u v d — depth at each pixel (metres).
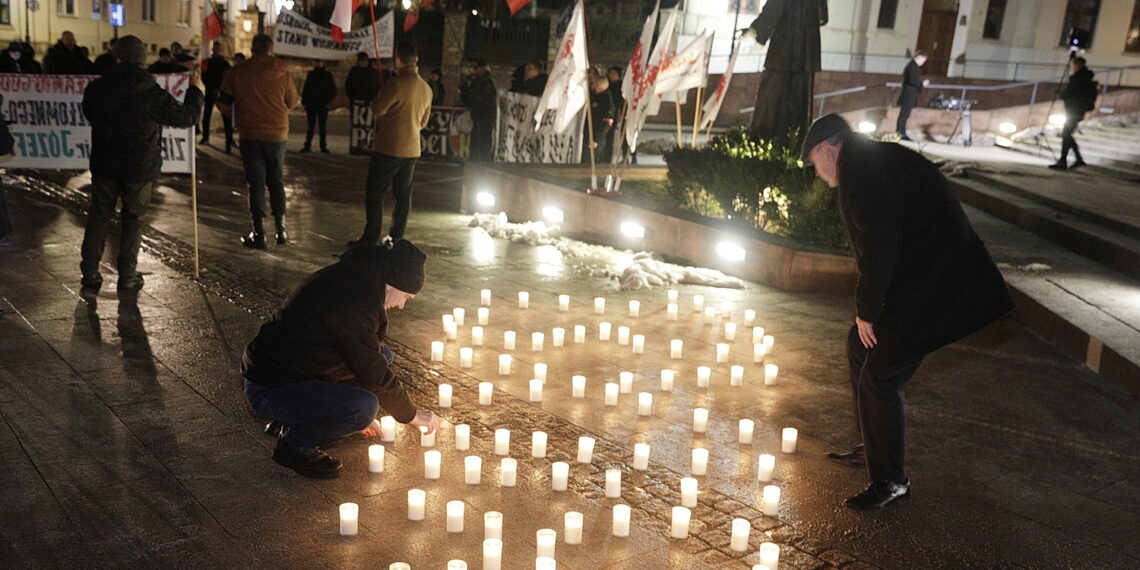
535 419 5.83
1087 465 5.51
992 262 4.68
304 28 18.05
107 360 6.44
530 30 31.00
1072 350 7.70
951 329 4.61
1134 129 22.42
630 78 11.89
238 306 7.95
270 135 10.02
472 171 13.38
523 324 7.90
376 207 10.45
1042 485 5.21
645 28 11.66
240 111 9.95
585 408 6.07
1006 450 5.68
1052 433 5.99
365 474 4.93
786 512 4.77
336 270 4.67
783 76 12.32
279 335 4.68
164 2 41.72
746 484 5.07
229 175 15.66
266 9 20.56
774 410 6.20
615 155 12.20
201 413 5.62
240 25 25.42
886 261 4.51
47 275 8.56
